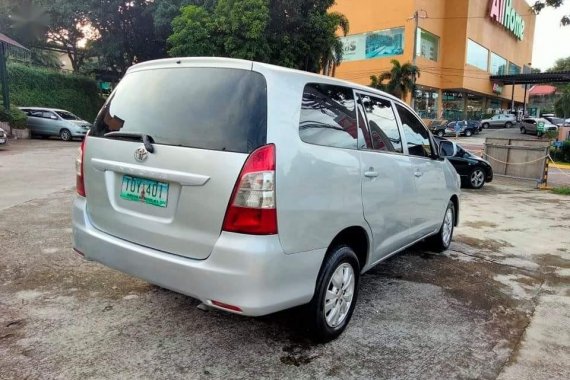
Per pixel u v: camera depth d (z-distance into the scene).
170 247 2.75
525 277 4.82
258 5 20.98
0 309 3.45
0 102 22.08
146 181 2.87
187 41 21.47
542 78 48.50
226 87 2.76
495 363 3.04
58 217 6.26
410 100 37.91
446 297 4.14
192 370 2.77
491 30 50.06
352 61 44.03
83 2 26.61
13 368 2.70
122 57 30.50
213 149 2.61
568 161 19.39
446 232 5.57
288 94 2.79
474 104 52.09
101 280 4.07
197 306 3.62
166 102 2.94
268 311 2.57
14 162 12.77
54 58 42.22
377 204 3.53
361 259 3.59
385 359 3.01
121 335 3.14
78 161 3.36
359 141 3.41
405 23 39.75
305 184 2.74
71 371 2.69
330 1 23.69
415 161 4.30
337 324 3.23
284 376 2.75
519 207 9.02
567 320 3.77
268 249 2.52
